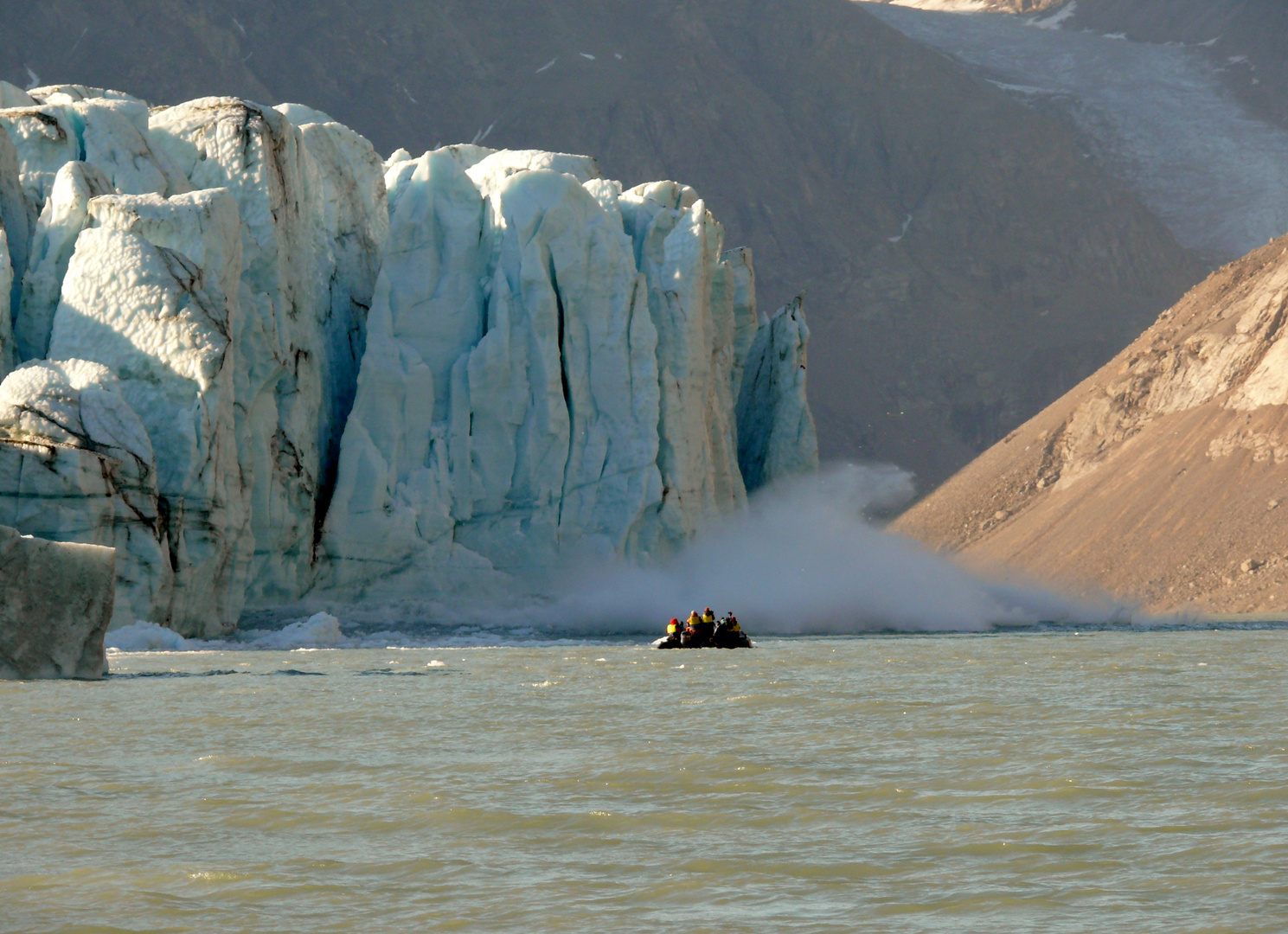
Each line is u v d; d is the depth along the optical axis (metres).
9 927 38.56
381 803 56.03
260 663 141.12
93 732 77.88
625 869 45.22
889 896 41.62
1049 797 56.38
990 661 143.88
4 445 158.12
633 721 83.06
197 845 48.72
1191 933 36.94
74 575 114.69
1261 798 54.97
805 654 160.50
